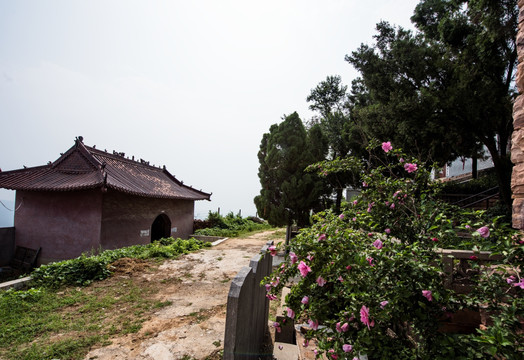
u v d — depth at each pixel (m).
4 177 11.48
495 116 6.93
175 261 9.12
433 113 7.53
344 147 13.27
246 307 2.55
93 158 11.91
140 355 3.53
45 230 10.99
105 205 10.65
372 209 3.24
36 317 4.66
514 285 1.88
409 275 1.95
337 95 18.56
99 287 6.30
